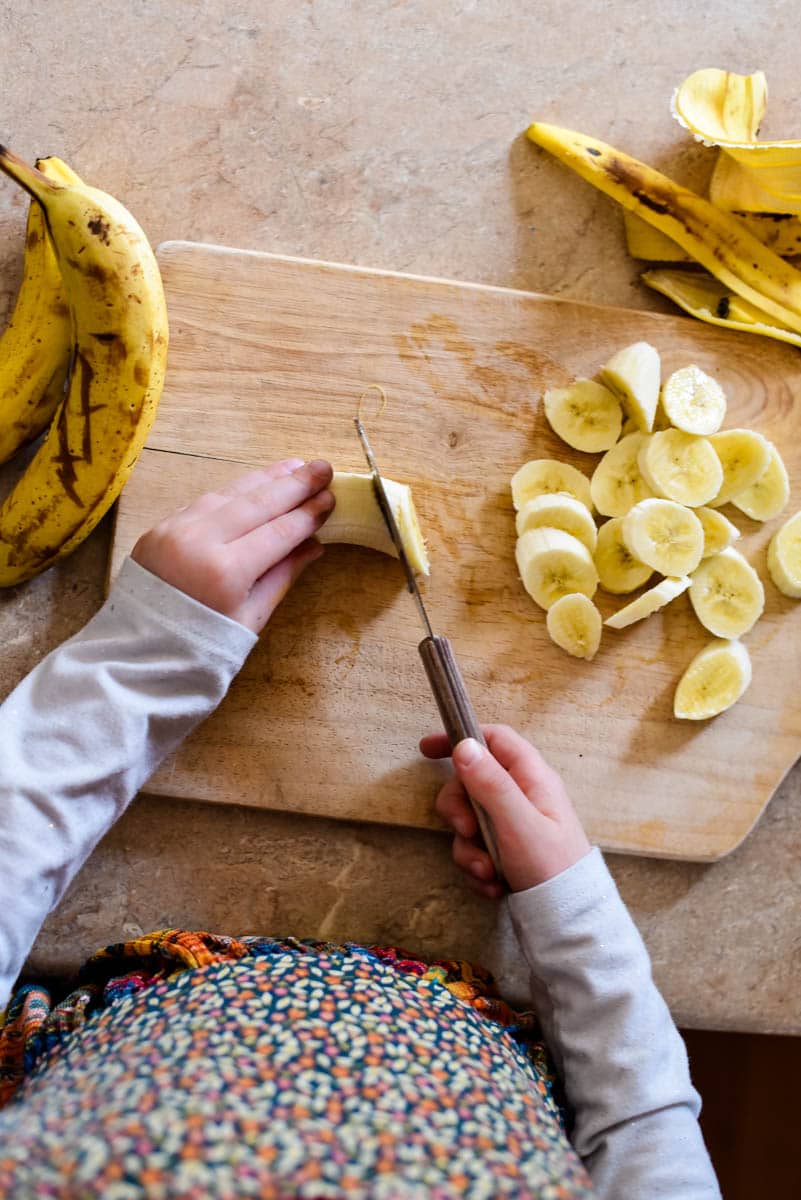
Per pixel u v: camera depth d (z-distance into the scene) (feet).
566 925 2.61
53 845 2.51
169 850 3.08
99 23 3.20
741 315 3.23
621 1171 2.47
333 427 3.08
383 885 3.14
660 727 3.18
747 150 2.91
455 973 2.98
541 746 3.13
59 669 2.60
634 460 3.14
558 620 3.08
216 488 3.04
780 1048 4.47
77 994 2.57
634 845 3.15
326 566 3.08
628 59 3.38
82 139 3.18
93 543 3.12
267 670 3.05
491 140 3.32
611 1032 2.58
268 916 3.09
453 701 2.61
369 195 3.27
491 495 3.14
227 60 3.24
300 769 3.05
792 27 3.44
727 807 3.18
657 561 3.05
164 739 2.70
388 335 3.10
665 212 3.18
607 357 3.18
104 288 2.54
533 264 3.31
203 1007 1.92
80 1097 1.60
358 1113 1.57
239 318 3.05
